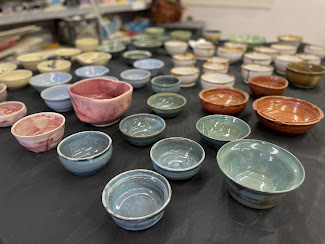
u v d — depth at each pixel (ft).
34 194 2.47
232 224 2.14
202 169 2.77
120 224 2.02
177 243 1.98
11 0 7.66
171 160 2.85
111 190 2.23
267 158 2.63
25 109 3.66
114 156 2.97
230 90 4.15
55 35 9.68
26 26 8.34
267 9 11.12
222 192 2.47
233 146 2.68
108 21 10.18
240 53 6.25
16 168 2.82
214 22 12.63
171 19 11.29
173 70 5.22
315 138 3.35
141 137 2.92
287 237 2.04
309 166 2.85
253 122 3.72
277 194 2.00
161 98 4.13
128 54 6.41
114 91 3.78
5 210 2.29
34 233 2.07
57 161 2.93
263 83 4.72
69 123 3.67
